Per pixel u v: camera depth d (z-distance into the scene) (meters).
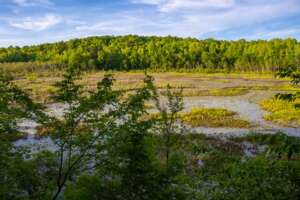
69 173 8.24
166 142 13.50
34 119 7.97
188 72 123.75
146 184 7.54
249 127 34.09
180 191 8.24
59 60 131.12
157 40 190.75
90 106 7.73
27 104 7.88
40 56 151.88
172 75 107.56
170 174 7.85
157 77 98.44
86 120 7.87
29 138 27.41
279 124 35.22
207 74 112.75
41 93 57.12
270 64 117.31
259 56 122.75
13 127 8.15
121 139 7.64
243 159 10.32
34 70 116.88
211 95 60.59
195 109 43.56
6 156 7.77
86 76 97.25
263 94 59.62
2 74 8.27
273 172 6.61
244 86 72.31
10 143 8.09
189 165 18.23
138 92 8.22
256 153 24.09
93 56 138.75
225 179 7.24
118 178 7.98
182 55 137.38
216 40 174.12
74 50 144.50
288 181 6.39
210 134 30.58
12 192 7.71
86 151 8.11
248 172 6.86
